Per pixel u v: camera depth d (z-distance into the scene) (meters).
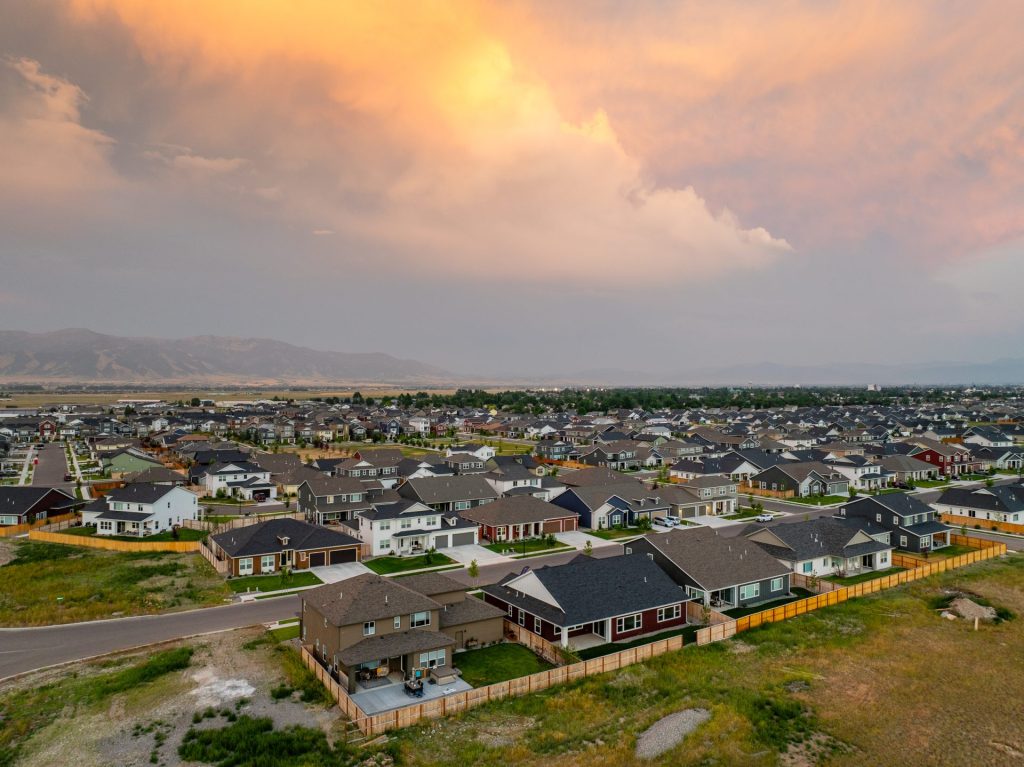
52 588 55.72
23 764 29.94
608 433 170.00
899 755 31.64
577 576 48.53
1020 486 92.19
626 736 32.59
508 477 98.88
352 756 30.55
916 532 70.38
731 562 54.88
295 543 63.75
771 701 36.47
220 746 31.11
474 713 34.72
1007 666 41.56
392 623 40.41
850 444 159.88
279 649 42.88
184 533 79.38
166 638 45.25
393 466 116.06
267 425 194.12
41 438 193.12
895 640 45.53
